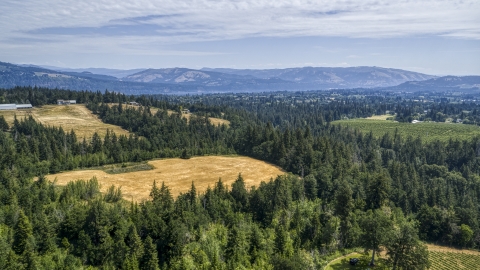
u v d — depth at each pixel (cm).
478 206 12388
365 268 7969
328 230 8550
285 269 6625
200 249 7462
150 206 8294
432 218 10450
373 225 7850
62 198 8850
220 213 9012
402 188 12488
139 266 6938
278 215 9088
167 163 14688
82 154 15000
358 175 12431
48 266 6519
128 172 13212
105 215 7581
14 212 7556
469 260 9206
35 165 12219
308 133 16712
